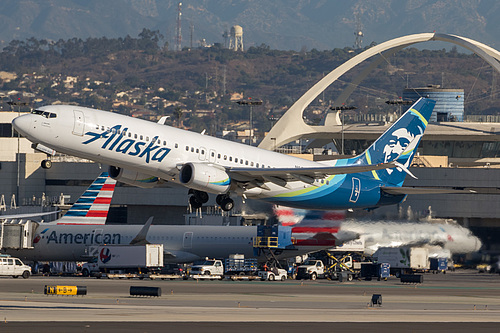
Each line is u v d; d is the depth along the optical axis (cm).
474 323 14788
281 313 15775
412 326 13962
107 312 15038
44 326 12769
